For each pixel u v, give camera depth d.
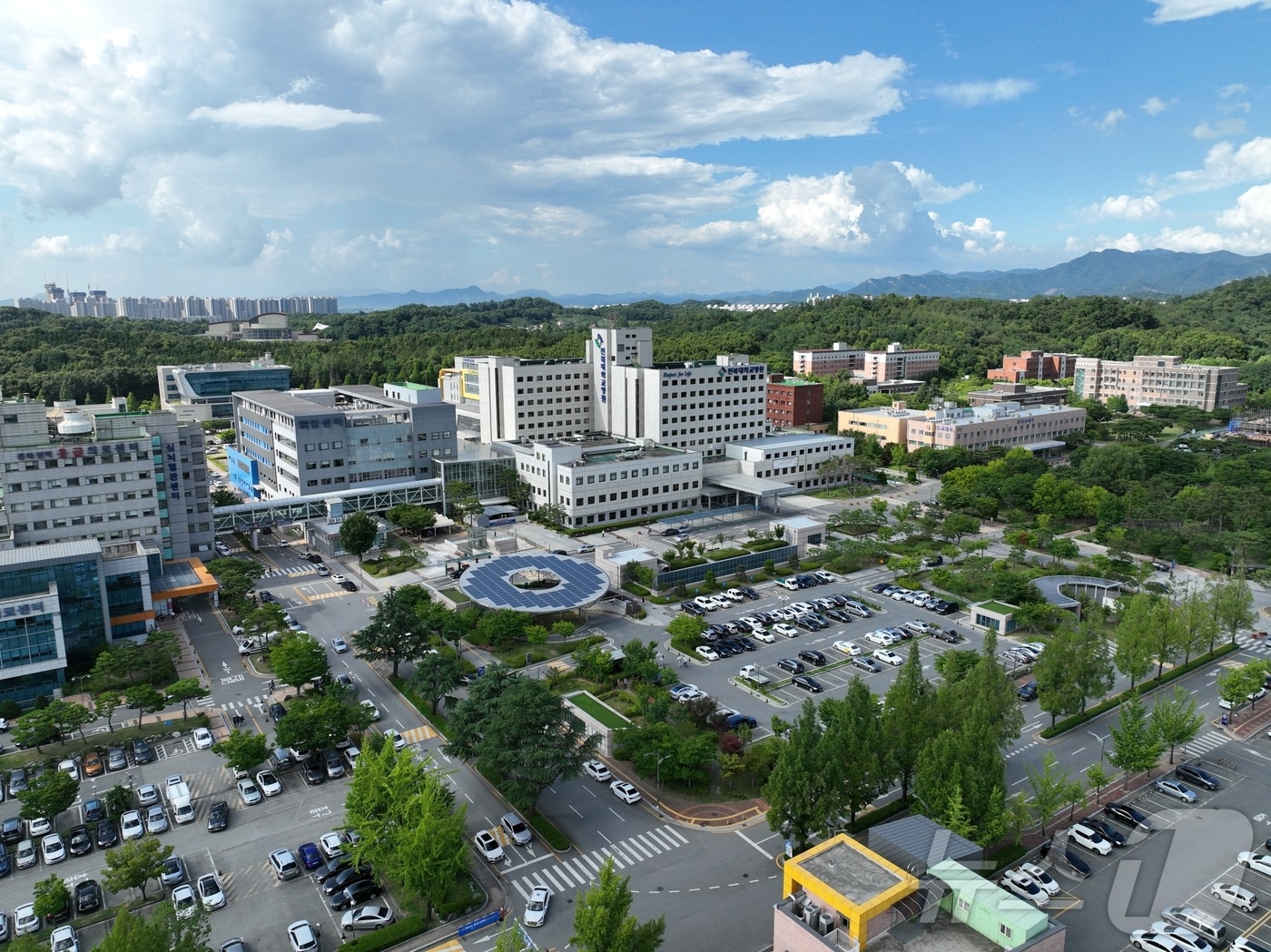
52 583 110.88
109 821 80.25
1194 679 113.00
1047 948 48.97
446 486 189.50
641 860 75.06
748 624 129.00
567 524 184.12
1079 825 78.81
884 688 108.00
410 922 65.81
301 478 185.88
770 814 72.19
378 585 149.12
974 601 140.25
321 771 88.56
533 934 65.69
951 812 69.06
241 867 74.44
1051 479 192.12
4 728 99.94
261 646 122.19
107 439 140.62
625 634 126.38
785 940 51.81
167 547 150.50
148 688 98.25
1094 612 113.38
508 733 78.88
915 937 49.91
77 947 64.88
